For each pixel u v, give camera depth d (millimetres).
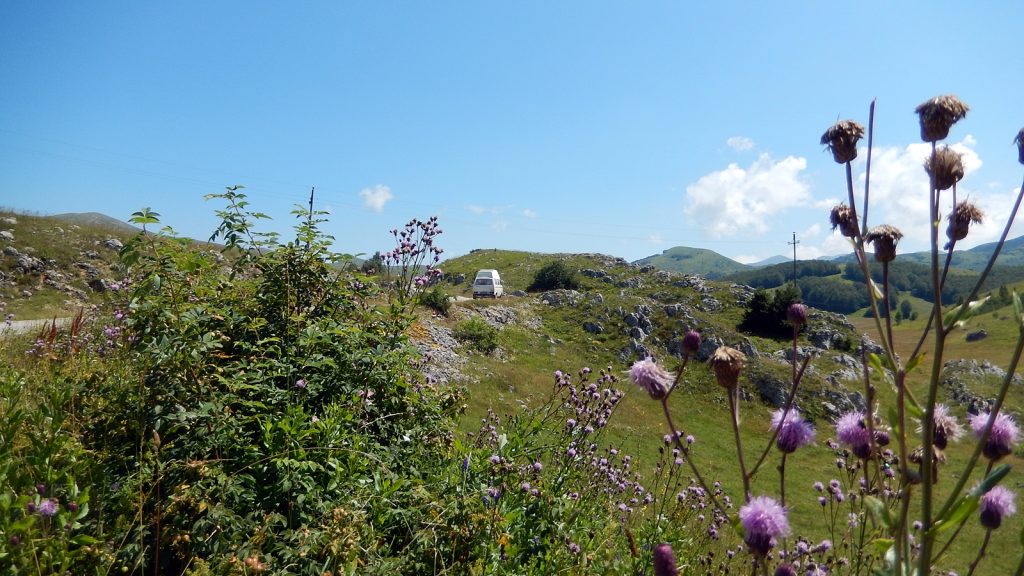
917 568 1450
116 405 3475
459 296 46844
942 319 1513
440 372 17016
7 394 3162
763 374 24547
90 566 2697
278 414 3717
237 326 4316
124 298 4422
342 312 4879
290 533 2965
